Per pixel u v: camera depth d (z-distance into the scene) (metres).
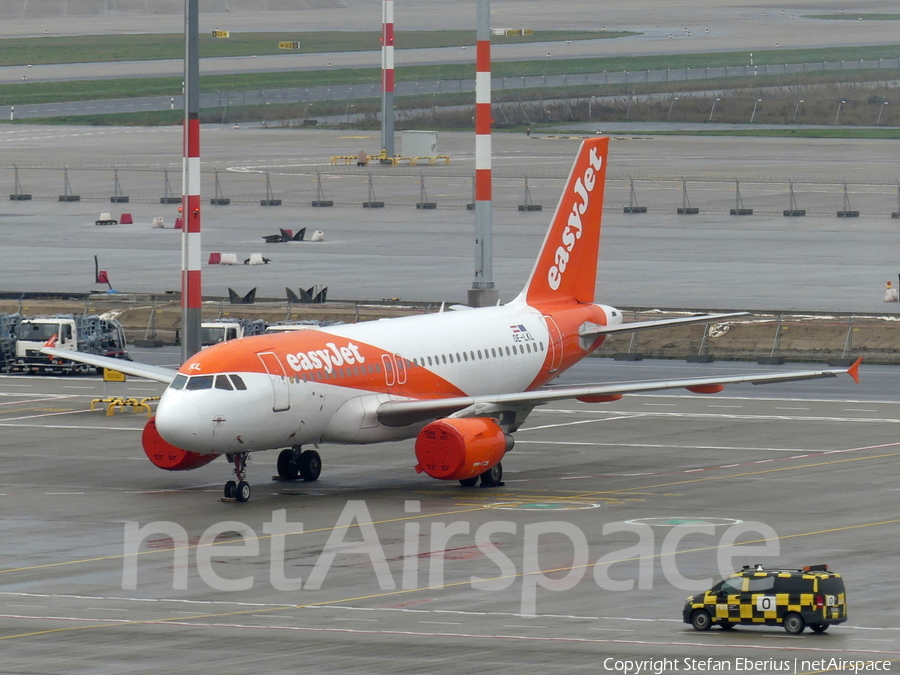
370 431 195.12
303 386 185.75
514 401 193.38
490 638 119.94
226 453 182.12
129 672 110.62
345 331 198.12
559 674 108.50
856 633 121.12
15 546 160.62
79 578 145.12
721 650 115.31
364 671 110.00
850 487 192.38
